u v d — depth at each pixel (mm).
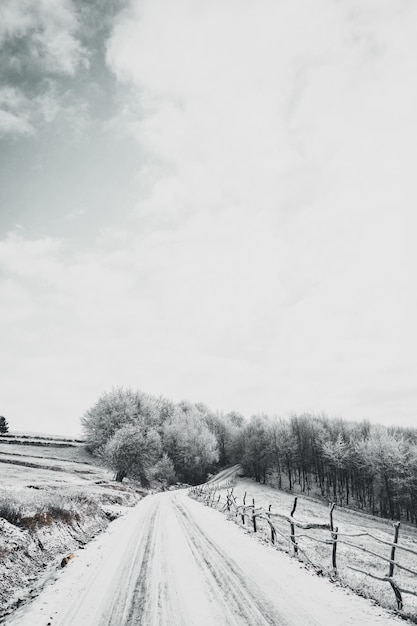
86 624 5973
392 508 61906
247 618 6172
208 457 82125
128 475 47062
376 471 66062
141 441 47844
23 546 9328
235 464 113062
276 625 5898
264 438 86188
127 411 53125
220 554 10906
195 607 6672
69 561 9875
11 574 7973
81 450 67938
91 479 40375
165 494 44000
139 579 8367
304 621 6062
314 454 91188
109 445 44969
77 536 12820
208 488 50531
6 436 73875
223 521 18594
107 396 54688
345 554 15031
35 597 7332
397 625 5949
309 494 75438
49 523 11578
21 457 51938
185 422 85562
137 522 17922
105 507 21328
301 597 7199
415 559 21156
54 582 8133
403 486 61594
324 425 107688
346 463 74500
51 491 19531
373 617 6262
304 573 8906
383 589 8586
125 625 5922
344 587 7926
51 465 47094
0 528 9422
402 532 40500
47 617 6242
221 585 7934
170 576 8602
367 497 76875
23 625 5906
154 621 6062
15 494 14086
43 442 68562
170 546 12062
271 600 7031
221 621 6055
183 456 76938
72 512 14250
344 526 30891
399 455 63719
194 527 16391
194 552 11156
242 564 9719
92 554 10812
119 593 7438
